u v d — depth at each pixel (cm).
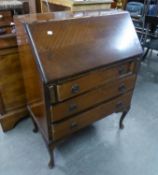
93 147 148
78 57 100
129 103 150
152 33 244
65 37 100
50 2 152
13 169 131
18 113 160
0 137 155
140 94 214
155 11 266
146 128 168
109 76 116
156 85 233
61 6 150
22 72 138
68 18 105
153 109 192
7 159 138
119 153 144
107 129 165
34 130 158
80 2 138
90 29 108
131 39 121
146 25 239
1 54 131
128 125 170
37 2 158
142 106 195
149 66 277
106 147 149
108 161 138
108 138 157
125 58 116
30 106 142
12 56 136
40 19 102
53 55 94
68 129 119
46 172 130
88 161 138
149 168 135
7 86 145
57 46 96
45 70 90
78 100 110
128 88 137
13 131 161
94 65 103
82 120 123
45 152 143
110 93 126
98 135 159
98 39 109
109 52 110
